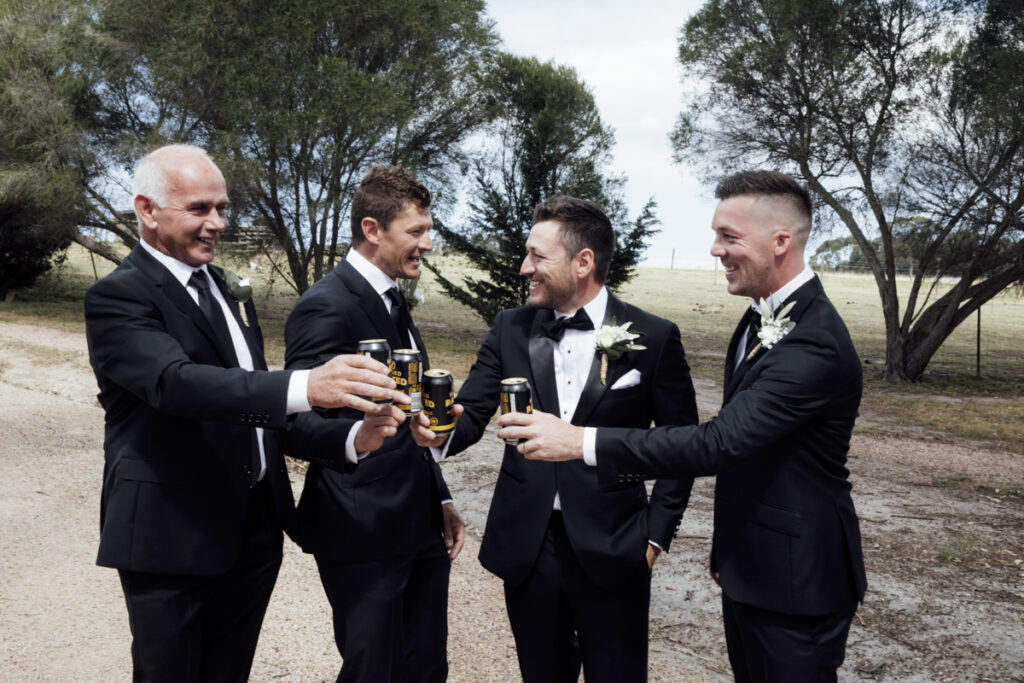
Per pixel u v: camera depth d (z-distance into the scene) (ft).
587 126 65.26
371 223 7.55
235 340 7.38
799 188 6.42
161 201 6.54
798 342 6.11
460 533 8.60
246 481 6.99
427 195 7.68
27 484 19.62
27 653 10.86
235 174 61.21
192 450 6.66
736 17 57.06
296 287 73.05
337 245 70.59
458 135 72.49
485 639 11.61
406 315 8.00
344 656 7.55
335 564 7.49
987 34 50.24
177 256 6.81
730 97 60.03
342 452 6.79
